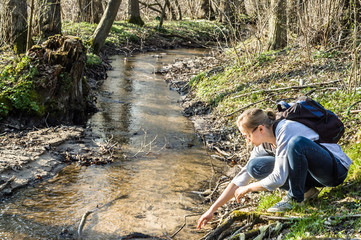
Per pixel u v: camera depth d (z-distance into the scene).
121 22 24.45
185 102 10.02
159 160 6.46
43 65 7.78
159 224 4.48
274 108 7.51
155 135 7.68
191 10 32.88
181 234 4.26
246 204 4.74
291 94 7.78
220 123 8.11
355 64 6.75
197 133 7.86
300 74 8.62
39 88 7.59
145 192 5.31
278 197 4.40
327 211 3.63
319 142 3.51
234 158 6.59
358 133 5.56
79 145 6.80
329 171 3.47
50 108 7.68
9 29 11.73
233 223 3.97
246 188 3.58
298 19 10.38
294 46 10.51
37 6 12.41
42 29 14.45
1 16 11.76
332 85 7.47
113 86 11.66
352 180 4.09
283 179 3.44
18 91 7.26
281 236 3.47
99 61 13.63
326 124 3.52
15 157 5.88
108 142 7.09
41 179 5.55
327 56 8.91
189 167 6.22
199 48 22.94
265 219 3.82
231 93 9.08
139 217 4.64
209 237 3.90
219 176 5.89
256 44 11.49
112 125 8.16
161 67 15.07
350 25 9.36
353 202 3.69
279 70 9.21
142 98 10.44
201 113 9.03
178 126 8.27
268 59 10.13
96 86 11.38
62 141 6.77
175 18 31.00
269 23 11.59
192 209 4.88
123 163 6.28
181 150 6.96
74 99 8.12
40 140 6.65
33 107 7.26
